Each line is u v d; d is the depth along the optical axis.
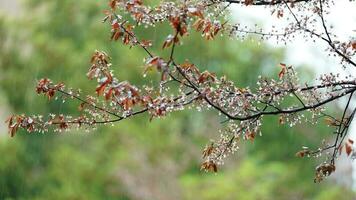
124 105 5.41
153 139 25.12
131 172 23.91
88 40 27.66
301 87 5.80
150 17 5.41
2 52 28.09
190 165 25.53
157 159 24.27
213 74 5.64
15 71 27.77
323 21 5.77
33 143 26.34
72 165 25.23
